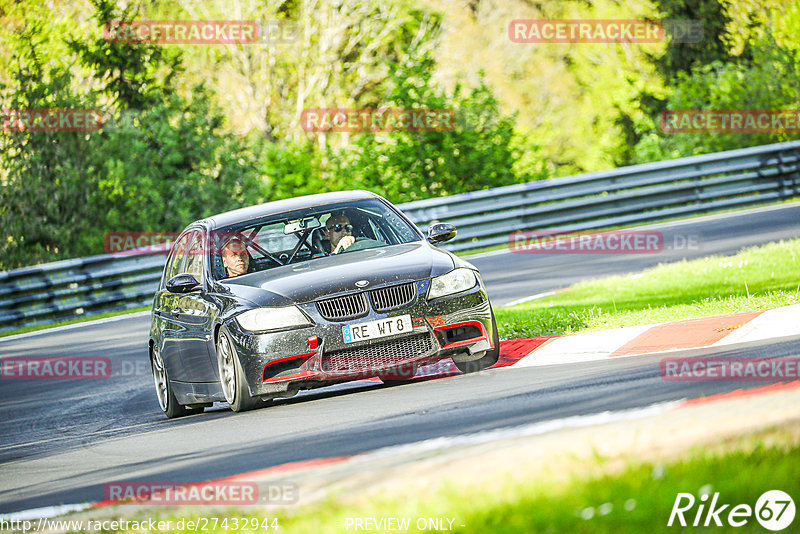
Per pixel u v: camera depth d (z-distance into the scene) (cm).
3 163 8906
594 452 1373
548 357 2805
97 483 2092
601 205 6806
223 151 9275
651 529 1112
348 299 2569
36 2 10081
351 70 12731
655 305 3303
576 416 1823
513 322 3306
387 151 8406
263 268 2858
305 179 8881
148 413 3247
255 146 9431
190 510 1574
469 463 1502
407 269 2636
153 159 9106
